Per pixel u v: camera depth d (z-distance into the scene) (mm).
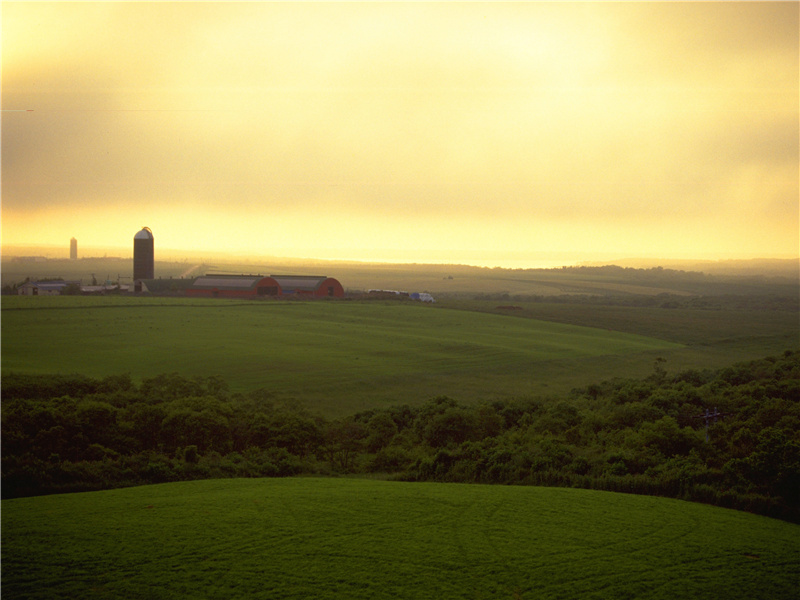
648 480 32625
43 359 72938
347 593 19547
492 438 45031
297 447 46188
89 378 60844
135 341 86250
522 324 124562
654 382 71062
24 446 38219
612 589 20328
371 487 32438
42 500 28984
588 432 47812
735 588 20531
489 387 73250
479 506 28531
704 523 26500
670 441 37562
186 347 84000
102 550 22234
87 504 28078
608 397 63312
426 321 120250
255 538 23766
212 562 21469
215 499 29188
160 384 61156
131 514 26422
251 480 34719
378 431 50031
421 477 38344
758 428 41688
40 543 22750
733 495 29750
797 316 151500
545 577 21062
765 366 74000
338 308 129500
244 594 19297
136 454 40094
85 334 89188
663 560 22562
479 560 22281
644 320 138500
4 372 61531
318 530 24844
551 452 37844
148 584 19750
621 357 95375
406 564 21781
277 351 84188
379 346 91750
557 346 100750
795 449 30062
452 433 48844
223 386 63375
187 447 39500
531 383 76625
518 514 27359
